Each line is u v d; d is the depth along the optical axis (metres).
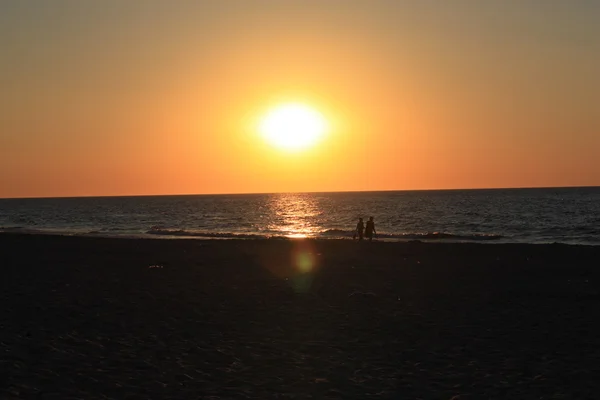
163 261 26.84
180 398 8.34
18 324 12.60
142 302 15.85
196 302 16.09
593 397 8.60
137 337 11.92
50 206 188.75
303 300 16.64
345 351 11.23
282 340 12.03
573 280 20.77
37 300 15.75
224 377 9.45
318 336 12.41
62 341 11.26
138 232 61.19
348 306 15.78
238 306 15.62
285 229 68.75
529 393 8.80
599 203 134.75
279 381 9.30
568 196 197.00
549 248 32.78
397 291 18.38
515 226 67.50
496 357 10.84
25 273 22.00
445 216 91.69
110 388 8.65
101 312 14.28
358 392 8.84
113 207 166.12
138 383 8.95
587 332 12.81
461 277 21.58
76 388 8.53
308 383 9.23
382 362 10.49
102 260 27.27
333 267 24.73
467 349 11.41
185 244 37.38
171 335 12.21
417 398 8.59
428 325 13.52
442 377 9.62
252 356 10.77
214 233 56.88
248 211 126.94
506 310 15.32
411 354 11.05
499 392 8.85
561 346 11.65
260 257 28.97
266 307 15.54
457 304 16.17
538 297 17.30
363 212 113.06
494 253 30.72
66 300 15.84
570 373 9.80
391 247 34.56
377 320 14.04
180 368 9.88
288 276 21.75
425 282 20.33
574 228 61.97
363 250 32.84
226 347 11.38
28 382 8.59
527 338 12.30
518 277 21.58
